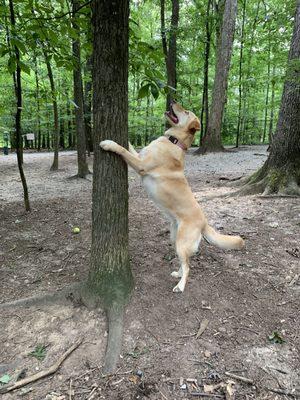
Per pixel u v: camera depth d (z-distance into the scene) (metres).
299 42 6.16
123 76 2.87
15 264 4.25
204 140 15.80
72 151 19.89
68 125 22.47
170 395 2.28
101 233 3.18
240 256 4.23
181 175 3.62
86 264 4.17
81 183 9.28
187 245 3.45
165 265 4.03
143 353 2.64
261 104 22.38
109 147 2.93
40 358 2.66
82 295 3.27
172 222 3.73
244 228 5.17
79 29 4.28
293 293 3.39
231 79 22.16
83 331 2.92
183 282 3.40
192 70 19.62
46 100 6.46
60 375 2.49
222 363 2.54
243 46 18.52
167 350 2.67
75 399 2.28
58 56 4.12
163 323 2.96
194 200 3.65
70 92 15.41
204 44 18.23
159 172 3.47
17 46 3.51
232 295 3.38
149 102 23.34
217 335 2.83
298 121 6.47
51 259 4.36
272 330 2.89
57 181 9.73
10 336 2.90
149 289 3.41
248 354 2.62
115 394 2.30
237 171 10.43
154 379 2.41
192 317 3.05
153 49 3.39
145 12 18.28
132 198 7.38
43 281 3.82
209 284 3.56
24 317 3.11
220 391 2.30
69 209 6.52
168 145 3.59
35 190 8.55
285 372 2.44
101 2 2.58
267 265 3.97
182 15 18.05
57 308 3.21
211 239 3.64
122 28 2.71
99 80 2.84
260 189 6.89
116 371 2.49
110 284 3.19
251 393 2.29
